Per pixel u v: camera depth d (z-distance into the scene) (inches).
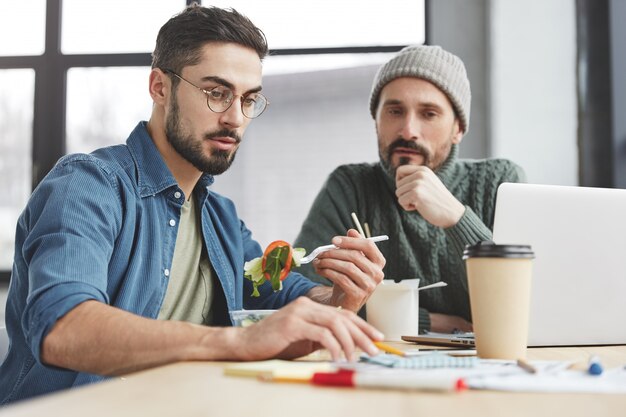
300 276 63.4
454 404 22.0
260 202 150.6
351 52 146.9
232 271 59.6
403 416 19.9
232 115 55.0
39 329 35.8
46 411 19.3
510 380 25.9
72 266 40.0
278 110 150.8
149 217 53.6
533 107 135.0
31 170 154.4
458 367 29.7
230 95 55.0
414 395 23.5
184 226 57.9
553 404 22.3
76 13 153.9
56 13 153.3
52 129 153.7
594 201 47.8
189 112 54.8
